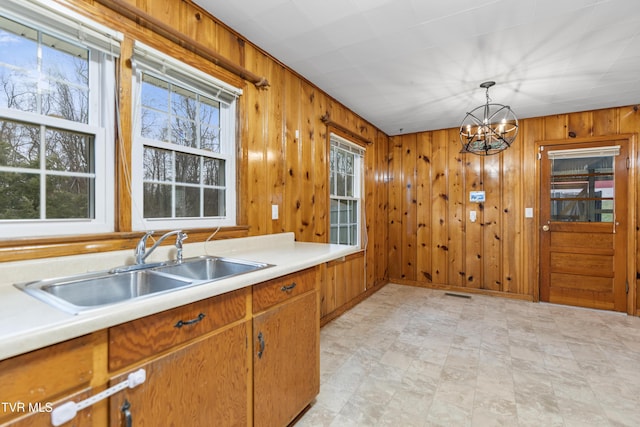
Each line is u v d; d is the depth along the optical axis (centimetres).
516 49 227
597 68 254
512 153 401
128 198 148
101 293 124
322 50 232
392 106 349
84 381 80
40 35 126
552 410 176
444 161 444
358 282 382
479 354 244
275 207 244
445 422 166
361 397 188
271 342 145
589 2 174
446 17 191
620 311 345
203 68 182
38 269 116
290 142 262
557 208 379
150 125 165
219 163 206
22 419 69
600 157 358
